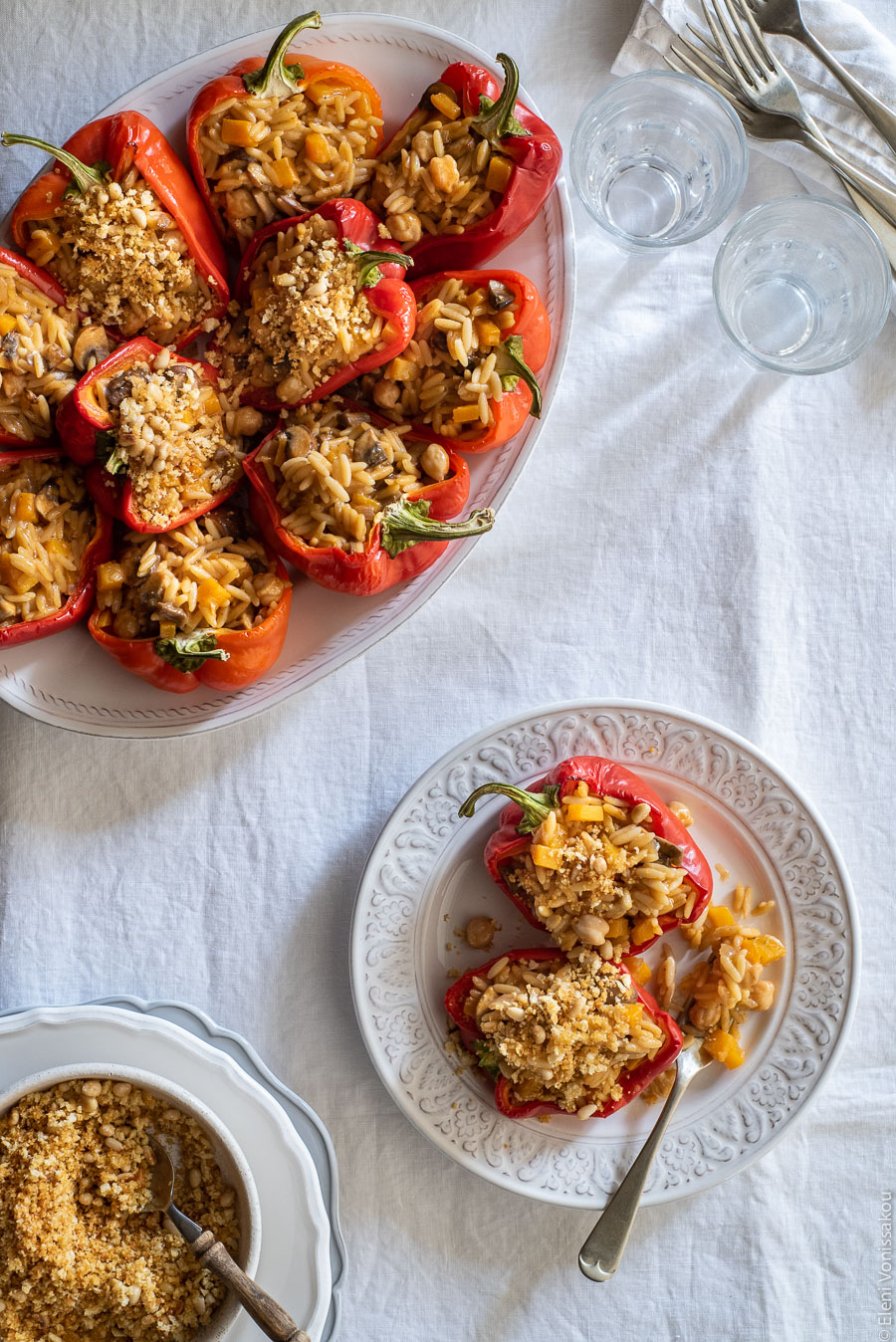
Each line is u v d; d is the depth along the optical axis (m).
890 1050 1.07
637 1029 0.99
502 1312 1.05
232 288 1.01
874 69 1.05
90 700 1.01
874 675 1.07
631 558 1.07
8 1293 0.97
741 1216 1.06
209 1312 0.98
